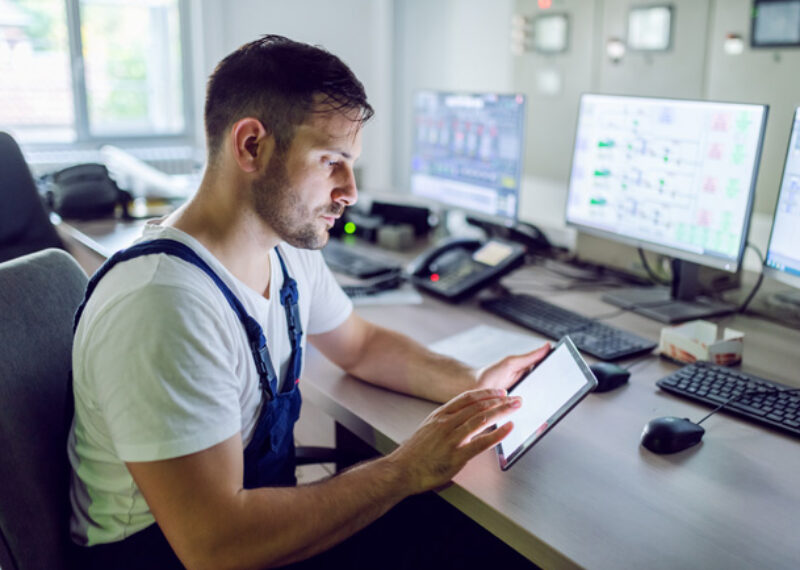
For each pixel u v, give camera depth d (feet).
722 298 6.01
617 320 5.54
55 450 3.52
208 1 12.84
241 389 3.41
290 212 3.33
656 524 3.05
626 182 5.76
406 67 13.23
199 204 3.40
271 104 3.14
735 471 3.45
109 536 3.48
